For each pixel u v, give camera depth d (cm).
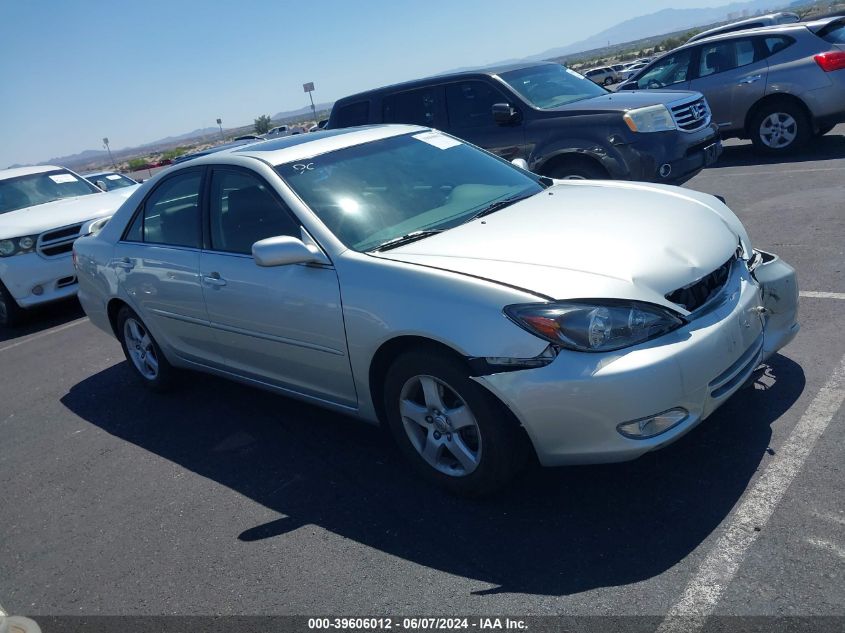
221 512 377
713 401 308
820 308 486
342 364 369
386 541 326
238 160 435
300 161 423
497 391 302
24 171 1000
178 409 524
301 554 328
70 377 646
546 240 341
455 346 310
